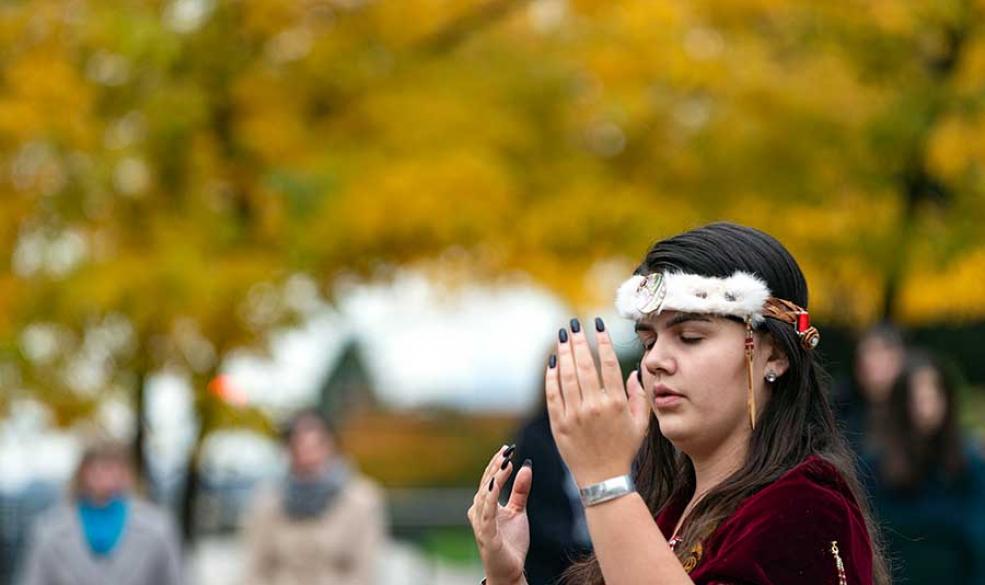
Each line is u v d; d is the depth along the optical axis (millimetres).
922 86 25422
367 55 26297
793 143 26328
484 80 26266
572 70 26250
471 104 25750
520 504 7758
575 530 15094
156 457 28438
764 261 7102
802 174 26344
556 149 26266
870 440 17047
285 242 24219
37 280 24812
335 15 26219
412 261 26172
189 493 28094
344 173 24203
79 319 24609
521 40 27234
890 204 26125
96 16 23656
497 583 7594
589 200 25078
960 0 24625
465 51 27000
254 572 21016
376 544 21016
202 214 24797
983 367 52531
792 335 7066
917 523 16375
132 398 26641
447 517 46406
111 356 26000
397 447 64688
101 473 20422
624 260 25297
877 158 25953
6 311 24812
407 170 24328
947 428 16453
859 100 26453
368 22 26156
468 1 26328
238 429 26219
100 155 24156
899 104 25328
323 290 25953
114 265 24078
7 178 24828
